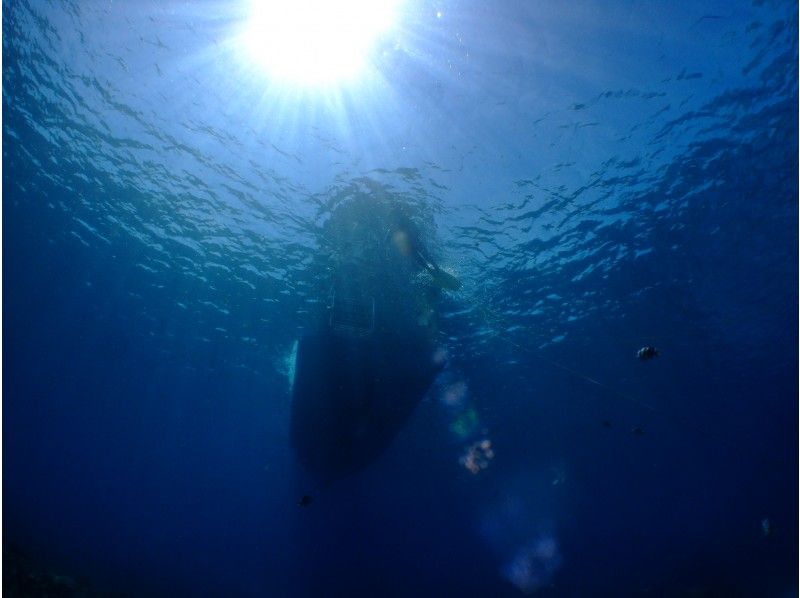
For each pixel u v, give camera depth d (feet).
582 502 134.92
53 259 54.24
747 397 80.69
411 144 30.09
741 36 24.77
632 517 144.66
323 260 40.11
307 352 38.42
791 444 104.58
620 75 26.55
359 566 91.04
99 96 31.04
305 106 29.14
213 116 30.50
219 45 26.63
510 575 83.61
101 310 63.52
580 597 73.51
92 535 84.84
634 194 34.99
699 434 97.45
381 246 35.45
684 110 28.63
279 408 86.12
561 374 65.92
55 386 97.91
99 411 110.63
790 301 49.75
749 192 34.96
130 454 140.26
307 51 26.30
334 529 128.16
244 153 32.45
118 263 51.62
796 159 31.91
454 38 24.98
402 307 37.86
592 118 28.86
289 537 113.29
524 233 38.04
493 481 105.29
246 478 151.33
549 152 30.89
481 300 46.44
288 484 138.10
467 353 58.08
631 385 69.82
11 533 54.44
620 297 48.37
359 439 39.45
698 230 38.73
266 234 39.86
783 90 27.55
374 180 32.37
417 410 72.18
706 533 104.32
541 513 107.45
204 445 127.03
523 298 47.67
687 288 46.44
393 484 107.65
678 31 24.49
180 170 35.22
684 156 31.83
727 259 42.37
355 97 28.35
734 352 61.93
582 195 34.53
